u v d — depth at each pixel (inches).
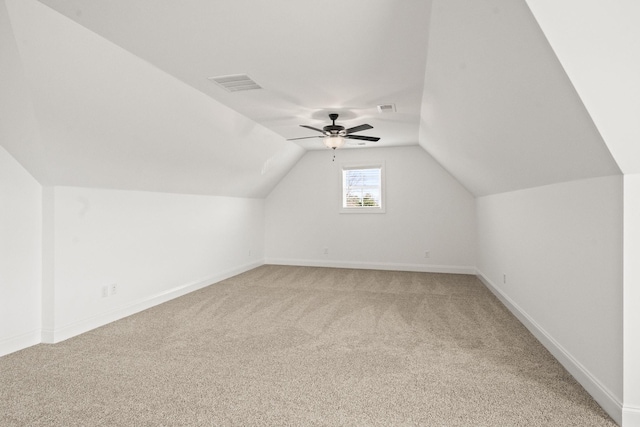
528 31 67.5
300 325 155.9
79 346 131.3
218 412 89.0
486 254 233.5
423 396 96.3
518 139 114.7
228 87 150.2
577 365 104.0
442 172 281.6
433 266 284.0
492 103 107.7
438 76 125.0
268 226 322.3
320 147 291.9
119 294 167.3
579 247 103.0
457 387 101.1
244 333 145.9
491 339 138.3
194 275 225.0
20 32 89.7
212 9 93.4
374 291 219.9
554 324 122.0
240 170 242.2
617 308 84.5
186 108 155.8
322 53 119.6
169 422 84.7
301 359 120.5
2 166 123.5
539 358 120.3
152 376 108.0
